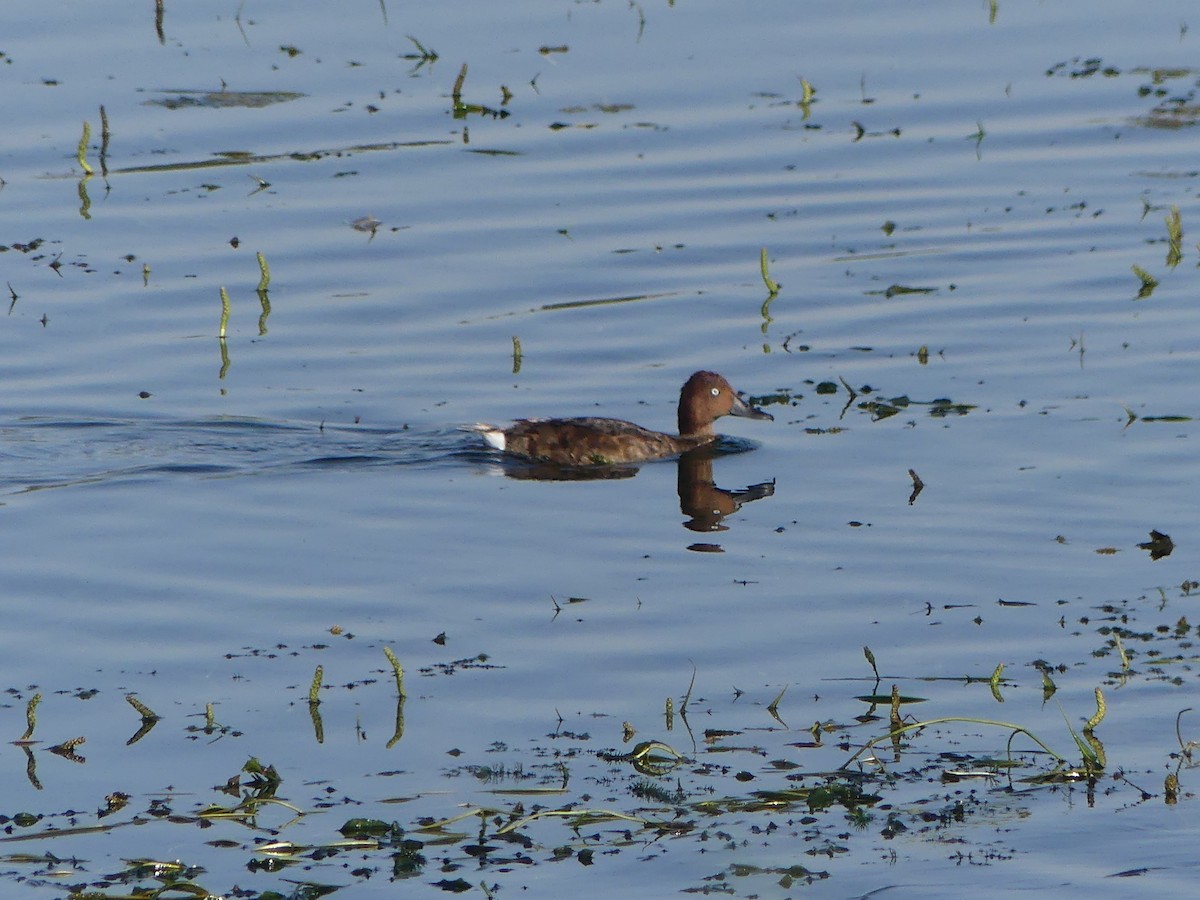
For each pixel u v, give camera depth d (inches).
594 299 878.4
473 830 429.7
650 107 1107.3
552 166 1027.3
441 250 926.4
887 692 509.4
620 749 474.9
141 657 536.4
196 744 478.6
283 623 561.9
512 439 727.7
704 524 650.2
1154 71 1166.3
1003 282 890.7
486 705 502.9
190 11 1280.8
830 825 432.1
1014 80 1154.0
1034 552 609.0
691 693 510.3
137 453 716.7
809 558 612.7
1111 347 808.9
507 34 1222.3
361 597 583.2
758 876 403.5
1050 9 1282.0
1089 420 729.6
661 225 957.8
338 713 496.7
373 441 735.1
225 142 1056.2
